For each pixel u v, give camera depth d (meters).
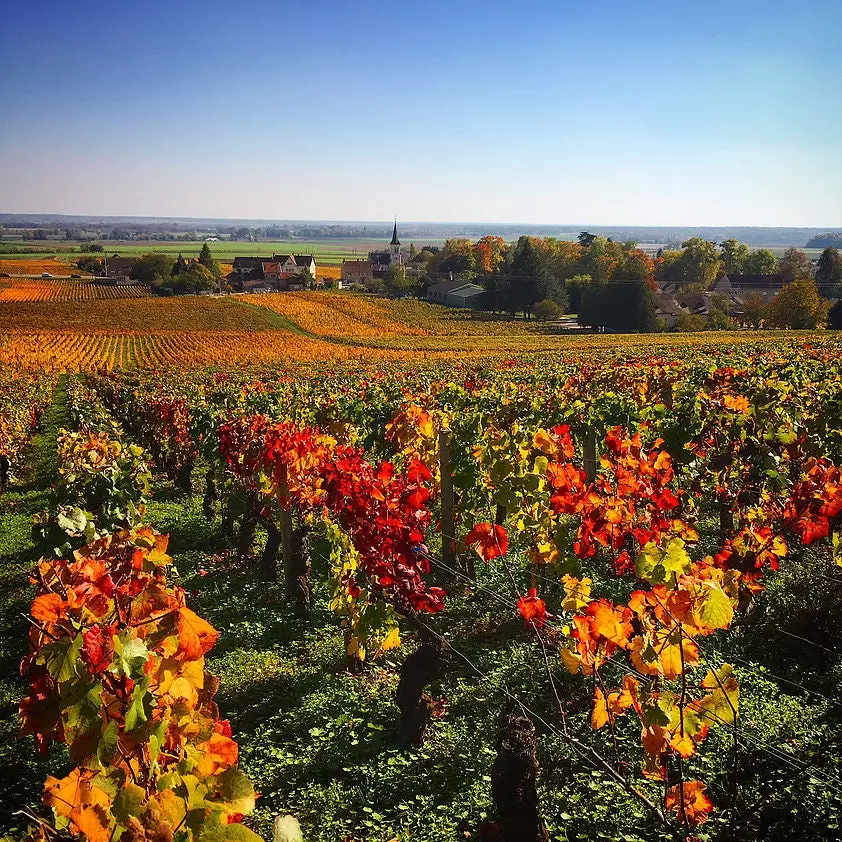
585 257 148.88
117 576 3.99
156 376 45.56
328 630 9.14
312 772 6.10
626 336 80.25
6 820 5.86
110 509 10.10
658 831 4.79
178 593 3.84
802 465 9.66
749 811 4.80
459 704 6.84
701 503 11.85
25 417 25.56
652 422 12.70
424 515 7.54
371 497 7.52
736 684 4.09
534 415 13.49
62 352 71.62
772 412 10.28
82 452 12.02
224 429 13.40
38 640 3.55
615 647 4.48
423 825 5.26
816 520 7.56
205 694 3.86
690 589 4.04
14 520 16.23
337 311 108.56
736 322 91.94
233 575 11.60
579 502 7.62
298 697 7.47
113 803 2.86
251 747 6.59
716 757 5.36
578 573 7.91
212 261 161.25
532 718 6.29
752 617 7.38
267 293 129.25
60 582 3.74
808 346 39.84
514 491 8.51
